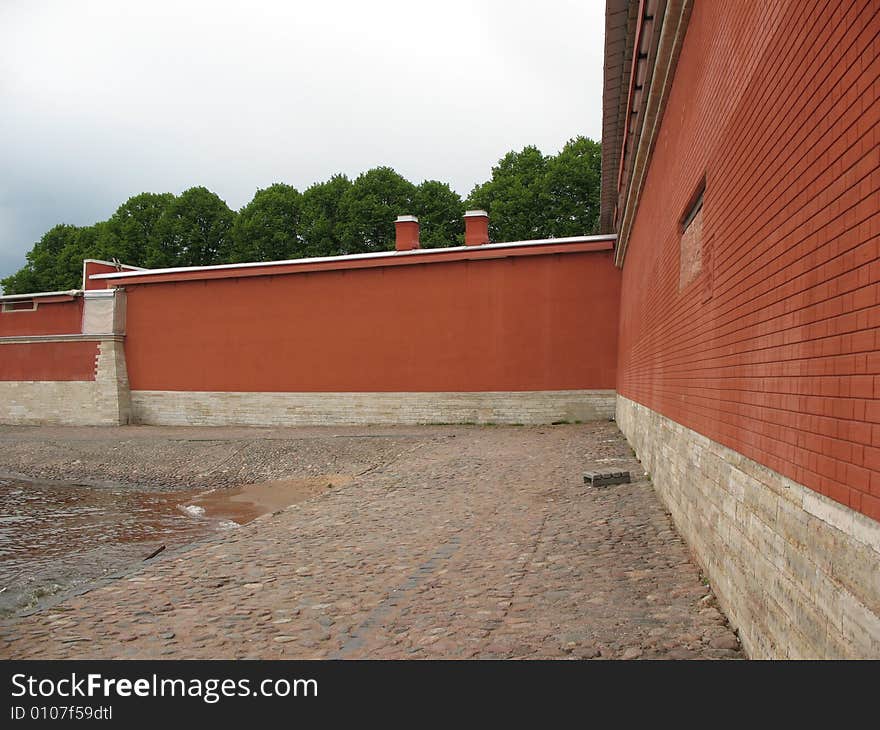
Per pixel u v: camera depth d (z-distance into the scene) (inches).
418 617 193.9
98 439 815.1
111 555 368.2
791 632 115.3
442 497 390.6
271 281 883.4
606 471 389.4
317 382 855.1
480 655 161.9
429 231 1455.5
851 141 90.7
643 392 422.0
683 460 252.1
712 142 190.4
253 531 338.0
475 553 263.3
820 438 102.0
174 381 940.0
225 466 654.5
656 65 269.4
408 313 818.8
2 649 185.9
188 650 179.2
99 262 1149.1
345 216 1494.8
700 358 213.2
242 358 896.3
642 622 174.9
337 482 553.0
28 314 1037.2
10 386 1042.7
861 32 87.3
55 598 242.1
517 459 510.0
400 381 819.4
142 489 602.2
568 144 1475.1
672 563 227.1
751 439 145.3
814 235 105.7
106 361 968.3
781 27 123.6
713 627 167.0
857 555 88.0
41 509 524.4
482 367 790.5
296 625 194.9
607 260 753.6
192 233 1593.3
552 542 270.1
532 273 775.1
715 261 186.4
